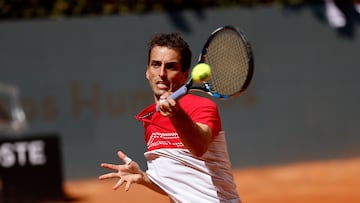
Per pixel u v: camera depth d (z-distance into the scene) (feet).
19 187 139.13
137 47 181.78
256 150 183.01
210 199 47.06
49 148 140.77
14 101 178.09
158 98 46.62
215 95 45.78
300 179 169.68
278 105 184.34
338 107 187.01
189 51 46.93
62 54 180.14
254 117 183.11
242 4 215.72
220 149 46.70
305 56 186.39
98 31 180.96
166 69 46.01
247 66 43.39
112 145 179.22
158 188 49.57
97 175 178.70
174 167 47.06
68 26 180.45
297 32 186.39
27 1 208.23
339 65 187.42
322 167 181.16
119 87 180.45
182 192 47.21
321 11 187.42
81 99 179.83
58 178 140.97
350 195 147.54
